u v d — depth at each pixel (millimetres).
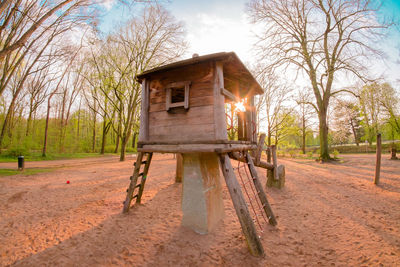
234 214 5000
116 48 18547
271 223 4266
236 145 3932
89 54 18750
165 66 3912
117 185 8094
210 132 3531
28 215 4887
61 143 25953
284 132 27953
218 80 3584
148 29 18906
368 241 3465
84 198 6312
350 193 6484
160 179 9398
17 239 3723
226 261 3059
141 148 4434
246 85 5141
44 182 8648
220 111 3518
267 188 7227
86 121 35844
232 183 3334
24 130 23125
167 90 4090
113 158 23422
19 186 7848
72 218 4703
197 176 4242
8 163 16516
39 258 3135
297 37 16484
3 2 8023
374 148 29156
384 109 27922
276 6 16422
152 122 4379
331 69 15188
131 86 19609
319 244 3449
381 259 2943
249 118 5004
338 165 13961
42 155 22156
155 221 4562
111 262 3047
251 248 3160
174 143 3900
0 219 4645
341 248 3295
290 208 5234
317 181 8430
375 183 7527
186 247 3475
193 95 3812
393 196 5988
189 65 3891
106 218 4715
